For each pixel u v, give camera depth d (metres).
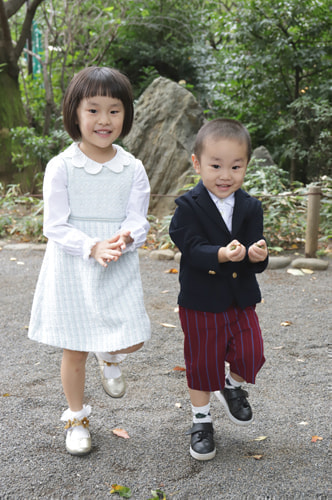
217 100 9.76
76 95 2.00
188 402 2.57
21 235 6.63
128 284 2.12
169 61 10.63
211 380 2.09
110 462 2.06
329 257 5.49
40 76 10.71
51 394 2.64
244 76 8.51
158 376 2.86
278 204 6.01
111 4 9.93
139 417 2.42
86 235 2.02
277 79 8.47
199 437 2.09
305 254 5.40
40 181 8.64
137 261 2.18
